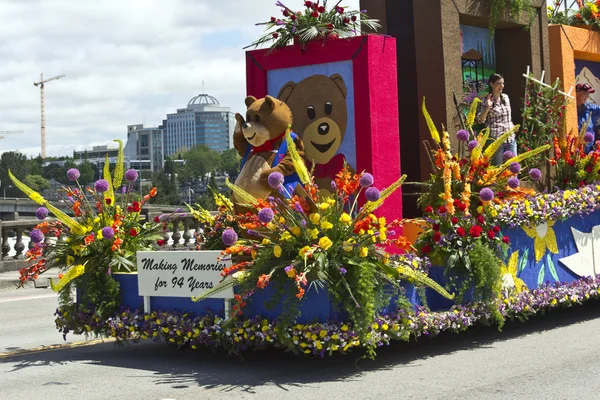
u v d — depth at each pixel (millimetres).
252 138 7949
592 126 11531
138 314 7688
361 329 6648
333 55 8836
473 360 7410
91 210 8367
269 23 9141
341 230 6828
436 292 7723
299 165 7141
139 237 8461
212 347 7684
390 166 8719
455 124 9617
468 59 10562
